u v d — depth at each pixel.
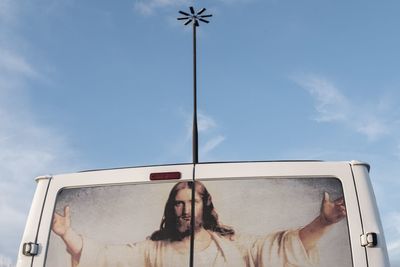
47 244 4.31
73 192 4.45
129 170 4.45
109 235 4.27
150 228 4.23
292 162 4.29
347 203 4.10
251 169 4.29
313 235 4.04
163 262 4.12
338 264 3.95
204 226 4.17
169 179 4.35
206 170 4.34
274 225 4.10
